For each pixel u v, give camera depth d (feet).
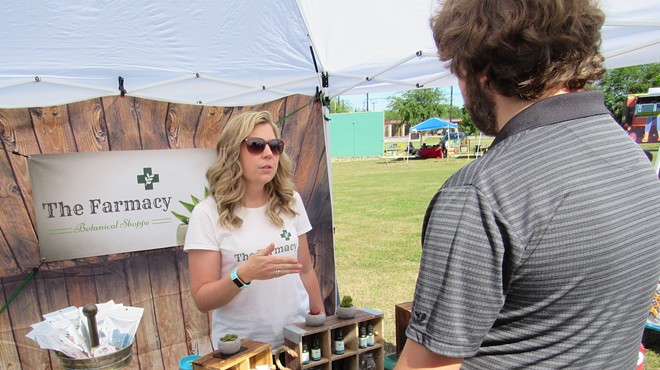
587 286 2.16
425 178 47.44
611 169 2.23
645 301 2.44
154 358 9.41
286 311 6.20
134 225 9.23
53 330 5.28
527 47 2.14
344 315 6.33
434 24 2.65
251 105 10.35
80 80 8.68
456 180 2.39
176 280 9.70
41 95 8.46
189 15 7.61
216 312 6.25
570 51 2.18
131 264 9.24
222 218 5.89
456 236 2.22
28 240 8.39
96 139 8.89
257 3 7.84
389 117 147.84
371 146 94.99
